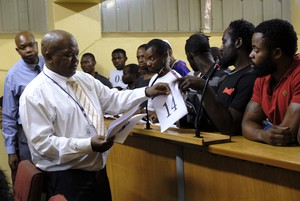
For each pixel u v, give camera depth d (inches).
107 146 56.2
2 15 156.7
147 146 71.1
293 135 48.5
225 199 54.0
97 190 64.0
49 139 57.1
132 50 179.6
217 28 197.2
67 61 59.2
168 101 58.9
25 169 56.9
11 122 96.0
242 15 202.2
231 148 48.3
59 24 161.2
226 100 60.6
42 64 98.3
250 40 62.0
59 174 60.7
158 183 69.1
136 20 181.6
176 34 189.5
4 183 29.1
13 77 94.9
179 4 189.8
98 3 168.2
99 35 170.4
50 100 58.2
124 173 80.0
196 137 53.6
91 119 61.2
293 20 209.6
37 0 164.1
